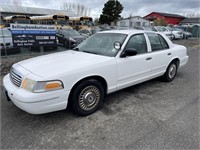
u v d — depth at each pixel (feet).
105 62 10.36
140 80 12.89
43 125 9.23
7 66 20.35
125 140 8.07
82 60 10.23
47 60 10.50
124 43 11.56
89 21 73.82
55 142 7.95
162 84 15.67
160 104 11.69
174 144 7.82
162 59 14.42
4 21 79.36
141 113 10.49
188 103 11.85
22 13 127.44
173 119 9.82
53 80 8.45
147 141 8.00
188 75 18.60
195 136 8.36
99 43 12.52
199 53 34.78
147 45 13.24
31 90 8.23
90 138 8.22
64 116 10.09
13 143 7.85
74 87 9.43
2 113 10.35
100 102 10.71
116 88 11.33
